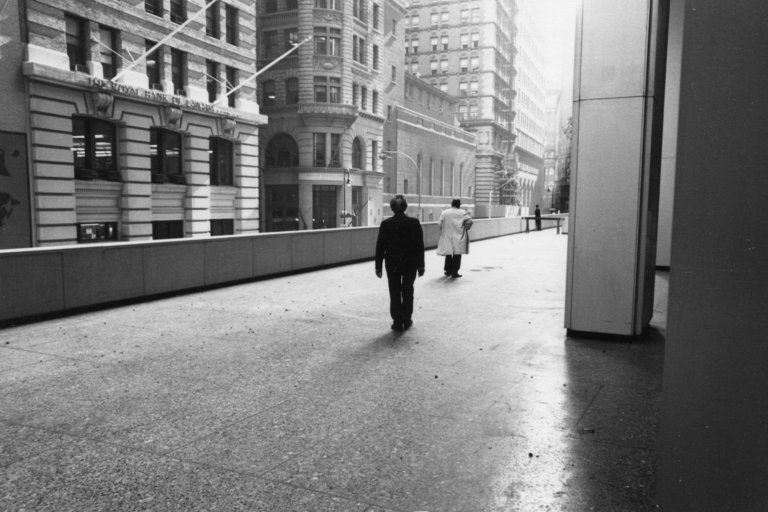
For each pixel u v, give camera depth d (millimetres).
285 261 13820
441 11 85062
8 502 3139
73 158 23359
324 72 45375
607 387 5133
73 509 3068
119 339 7098
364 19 49156
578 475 3441
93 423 4312
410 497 3193
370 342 6922
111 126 25453
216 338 7156
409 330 7602
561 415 4445
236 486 3326
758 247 1742
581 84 6652
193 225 30094
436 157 70250
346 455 3742
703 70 1804
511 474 3461
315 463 3625
